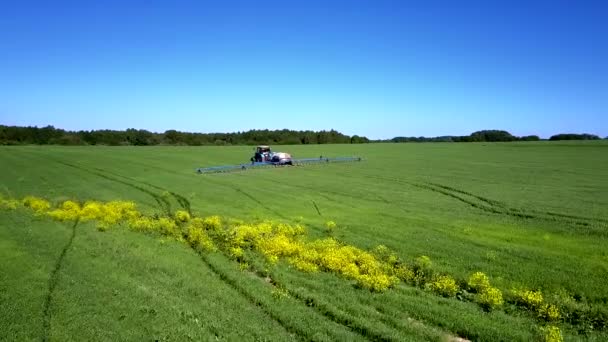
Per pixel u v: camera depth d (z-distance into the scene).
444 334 15.54
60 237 26.92
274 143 189.50
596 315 17.03
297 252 24.52
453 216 35.00
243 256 23.78
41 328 15.39
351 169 71.25
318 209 38.06
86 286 19.02
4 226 29.83
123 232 28.86
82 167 72.88
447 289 19.48
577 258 23.36
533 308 17.81
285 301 17.94
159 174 63.94
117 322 15.82
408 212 36.81
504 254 24.14
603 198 42.44
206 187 51.00
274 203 40.97
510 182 54.97
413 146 150.38
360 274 21.42
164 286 19.28
